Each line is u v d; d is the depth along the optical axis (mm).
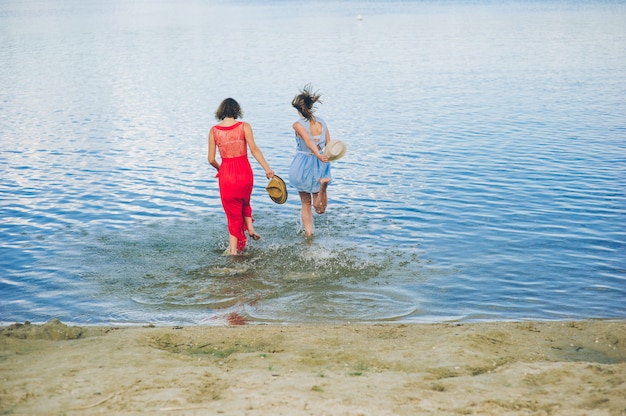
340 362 5250
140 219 10172
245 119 18438
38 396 4438
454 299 7219
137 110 20141
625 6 70938
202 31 49906
